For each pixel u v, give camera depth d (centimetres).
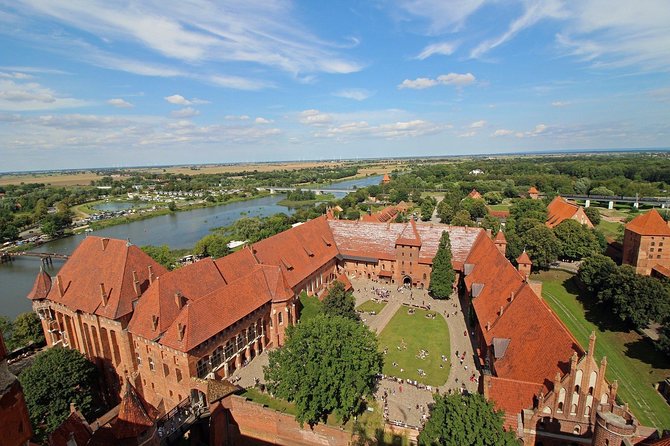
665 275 9794
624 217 18425
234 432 5369
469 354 7000
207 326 5703
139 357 5994
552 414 3984
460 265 9919
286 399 5081
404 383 6134
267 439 5206
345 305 7225
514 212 17612
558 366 4247
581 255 11900
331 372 4712
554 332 4603
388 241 10919
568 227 12144
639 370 6625
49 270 14900
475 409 3744
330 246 10981
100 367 6462
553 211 15975
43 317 7244
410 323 8306
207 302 5912
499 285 6888
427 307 9119
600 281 8744
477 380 6188
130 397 3647
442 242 9350
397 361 6819
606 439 2900
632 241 10862
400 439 4822
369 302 9494
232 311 6231
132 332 5856
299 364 4962
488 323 6228
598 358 7094
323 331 5200
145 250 11862
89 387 5962
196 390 5341
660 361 6738
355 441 4772
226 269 7219
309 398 4912
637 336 7556
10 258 16850
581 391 3859
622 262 11444
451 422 3712
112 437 3541
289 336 5634
